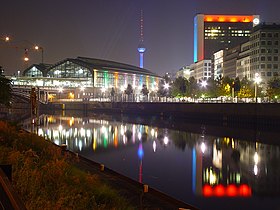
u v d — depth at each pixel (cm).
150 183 3747
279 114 9138
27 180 1581
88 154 5616
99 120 13750
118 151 6019
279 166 4862
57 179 1805
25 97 18038
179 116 14250
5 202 707
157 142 7331
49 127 10269
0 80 7988
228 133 9162
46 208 1301
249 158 5506
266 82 17725
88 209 1563
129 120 13850
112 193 1969
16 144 2925
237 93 15250
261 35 18025
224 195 3369
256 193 3456
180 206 2295
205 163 5047
